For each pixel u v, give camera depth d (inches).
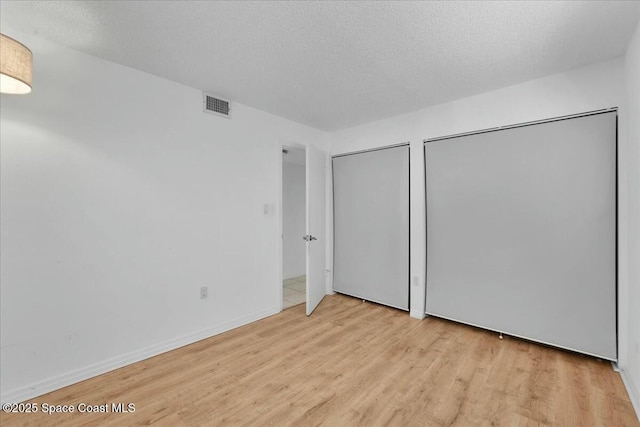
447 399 71.9
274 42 76.4
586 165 89.4
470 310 113.5
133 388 76.7
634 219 74.7
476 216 111.3
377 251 143.5
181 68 90.7
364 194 148.3
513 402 70.5
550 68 89.9
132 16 66.1
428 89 105.3
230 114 115.6
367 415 66.6
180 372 84.4
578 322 91.3
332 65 88.2
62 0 60.7
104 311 85.0
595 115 87.6
